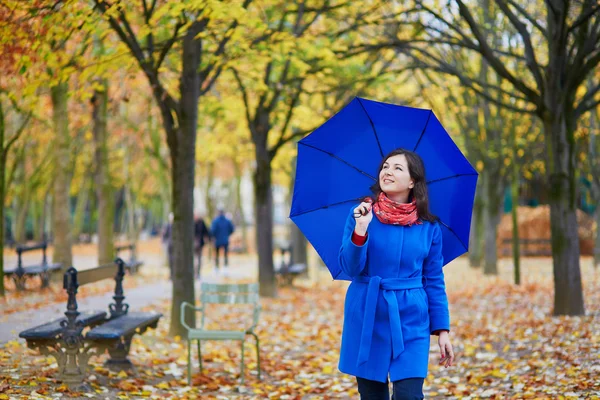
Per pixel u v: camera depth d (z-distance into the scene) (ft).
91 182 134.31
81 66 29.07
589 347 27.09
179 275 33.88
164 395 21.74
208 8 26.66
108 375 23.66
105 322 26.50
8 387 19.48
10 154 97.30
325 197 14.25
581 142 67.77
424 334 12.84
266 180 55.57
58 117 55.26
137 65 32.32
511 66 62.44
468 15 36.19
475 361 27.86
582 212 106.52
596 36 35.78
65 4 24.76
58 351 21.40
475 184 13.91
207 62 34.17
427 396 22.40
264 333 37.19
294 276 64.34
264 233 55.57
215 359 28.99
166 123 33.96
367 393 13.21
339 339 35.29
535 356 26.96
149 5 32.42
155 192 155.33
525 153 69.82
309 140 13.97
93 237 198.70
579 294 37.35
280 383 25.02
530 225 104.73
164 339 32.89
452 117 77.77
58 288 54.13
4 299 44.47
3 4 25.26
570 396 19.43
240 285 27.17
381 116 13.83
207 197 126.82
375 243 12.96
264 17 40.50
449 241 14.28
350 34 47.70
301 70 45.60
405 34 51.34
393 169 13.17
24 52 27.04
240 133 64.44
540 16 48.21
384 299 12.82
